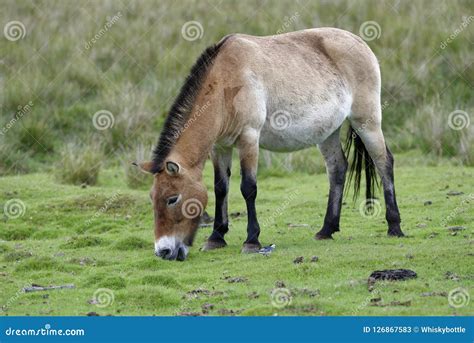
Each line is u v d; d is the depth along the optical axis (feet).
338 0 76.74
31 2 77.66
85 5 77.51
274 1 79.05
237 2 79.66
